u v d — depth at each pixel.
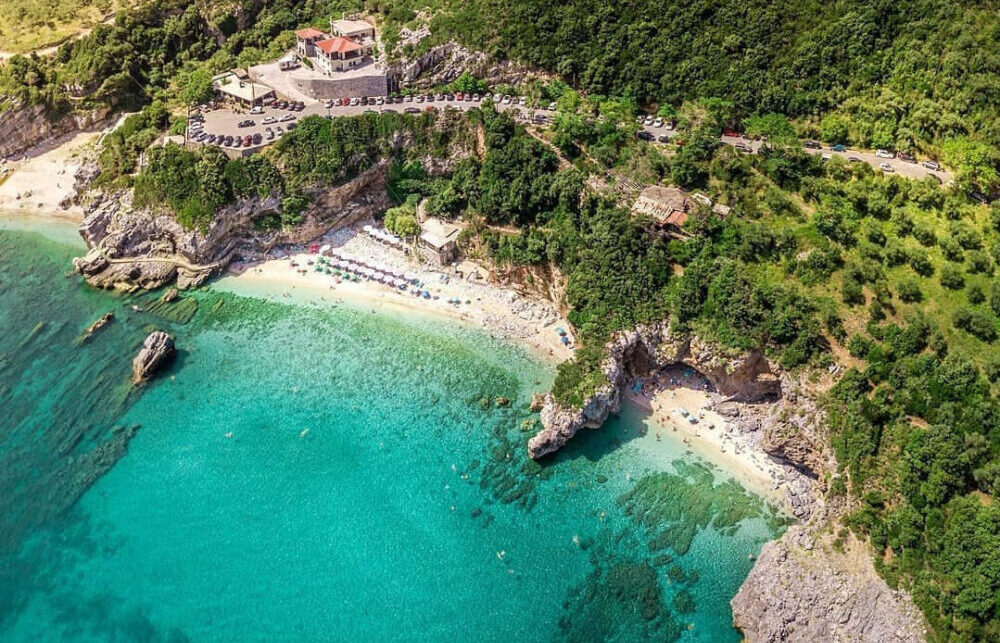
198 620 74.06
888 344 87.44
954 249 93.38
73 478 87.12
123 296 112.31
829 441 86.06
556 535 82.88
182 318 108.81
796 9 119.88
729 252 100.56
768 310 93.94
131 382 98.94
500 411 96.50
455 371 101.88
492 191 114.62
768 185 106.31
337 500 85.75
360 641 73.00
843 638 71.25
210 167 113.31
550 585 78.25
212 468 88.81
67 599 75.50
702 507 86.00
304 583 77.69
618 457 91.31
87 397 96.69
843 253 96.94
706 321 96.94
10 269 116.06
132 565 78.69
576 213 111.25
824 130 112.62
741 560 80.81
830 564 76.38
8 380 98.19
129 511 83.94
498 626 74.69
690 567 80.12
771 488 88.31
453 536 82.44
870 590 73.38
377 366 102.31
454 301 111.81
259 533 82.12
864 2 116.44
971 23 109.69
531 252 109.06
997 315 86.75
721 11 122.69
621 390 98.88
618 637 74.00
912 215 99.00
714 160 109.25
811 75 116.44
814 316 92.00
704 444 93.06
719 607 76.88
